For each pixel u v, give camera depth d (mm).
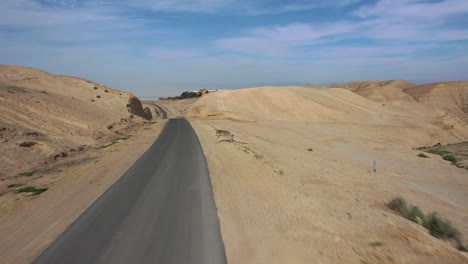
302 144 35438
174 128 40094
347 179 16984
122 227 7738
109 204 9633
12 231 7750
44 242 7004
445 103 152375
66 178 13664
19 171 15047
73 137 24453
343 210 9148
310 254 6043
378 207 11117
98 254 6336
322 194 11508
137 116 53812
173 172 14078
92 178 13398
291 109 73938
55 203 9992
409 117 87750
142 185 11883
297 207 9141
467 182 21031
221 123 52594
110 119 39062
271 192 10828
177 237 7078
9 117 22047
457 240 7992
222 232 7312
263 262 5840
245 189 11203
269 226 7617
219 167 15312
